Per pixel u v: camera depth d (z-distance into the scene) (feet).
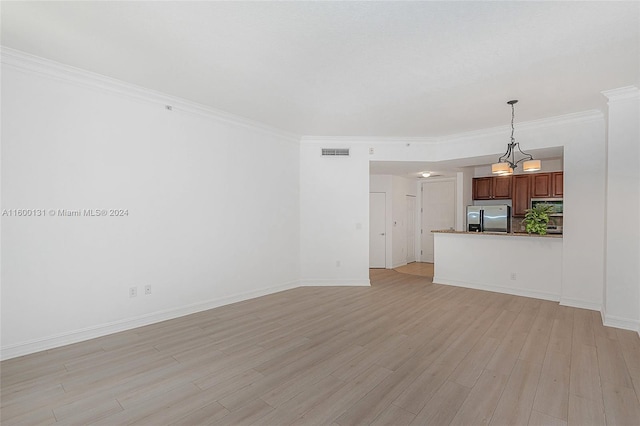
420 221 29.07
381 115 14.62
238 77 10.72
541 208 16.38
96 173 10.81
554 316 13.10
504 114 14.40
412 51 8.94
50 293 9.89
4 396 7.29
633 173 11.50
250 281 15.81
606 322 11.96
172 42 8.54
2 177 9.07
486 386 7.78
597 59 9.32
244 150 15.55
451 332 11.33
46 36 8.28
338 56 9.25
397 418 6.59
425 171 23.75
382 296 16.34
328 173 18.63
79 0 6.78
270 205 16.81
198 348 9.99
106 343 10.32
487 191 24.43
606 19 7.39
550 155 17.21
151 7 7.02
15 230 9.29
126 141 11.51
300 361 9.12
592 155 13.98
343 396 7.38
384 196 25.80
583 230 14.25
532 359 9.19
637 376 8.19
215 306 14.29
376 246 25.90
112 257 11.18
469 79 10.77
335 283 18.71
